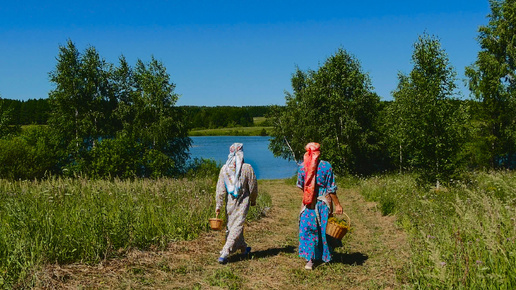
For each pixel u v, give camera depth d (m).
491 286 3.19
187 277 4.83
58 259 4.83
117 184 10.82
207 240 6.82
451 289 3.27
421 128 13.92
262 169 46.44
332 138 29.09
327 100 29.23
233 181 5.62
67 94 33.06
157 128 32.09
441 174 13.42
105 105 35.91
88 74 34.22
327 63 30.00
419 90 14.23
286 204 14.39
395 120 24.97
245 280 4.82
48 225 5.23
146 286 4.39
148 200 8.82
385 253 6.00
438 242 4.71
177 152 35.19
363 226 9.16
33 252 4.55
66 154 28.28
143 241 6.05
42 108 65.88
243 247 5.86
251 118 152.00
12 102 63.72
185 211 7.76
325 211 5.33
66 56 33.66
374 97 29.86
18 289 3.88
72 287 4.10
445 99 13.98
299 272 5.14
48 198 7.57
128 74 36.91
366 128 29.88
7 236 4.87
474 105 26.20
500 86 26.28
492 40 28.36
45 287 4.00
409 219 8.32
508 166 26.19
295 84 35.53
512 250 3.55
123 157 26.16
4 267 4.18
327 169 5.34
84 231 5.51
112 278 4.52
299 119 32.62
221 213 8.62
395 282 4.41
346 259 5.84
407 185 14.24
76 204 7.39
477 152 24.69
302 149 33.78
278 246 6.86
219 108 152.62
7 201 7.30
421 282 3.80
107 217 5.93
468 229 4.25
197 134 129.88
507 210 4.55
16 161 22.83
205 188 12.68
